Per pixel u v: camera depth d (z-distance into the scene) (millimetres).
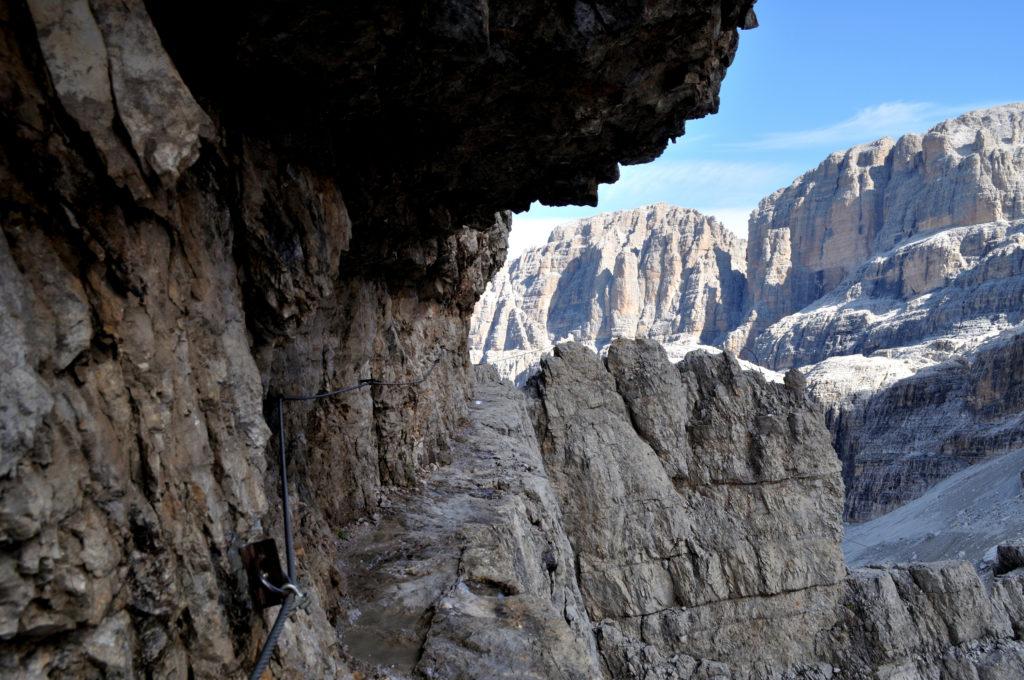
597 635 34094
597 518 35531
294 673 7137
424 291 20531
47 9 4660
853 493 157625
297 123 7812
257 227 7719
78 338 4648
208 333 6543
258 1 6191
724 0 9234
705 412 38812
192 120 5312
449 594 11359
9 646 4062
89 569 4469
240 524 6422
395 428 17016
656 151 11930
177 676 5344
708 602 35438
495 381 42469
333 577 10836
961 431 147375
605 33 7984
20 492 4027
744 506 37469
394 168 10352
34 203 4672
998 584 39062
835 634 36000
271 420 10805
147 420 5258
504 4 7480
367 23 6633
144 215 5402
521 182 11961
